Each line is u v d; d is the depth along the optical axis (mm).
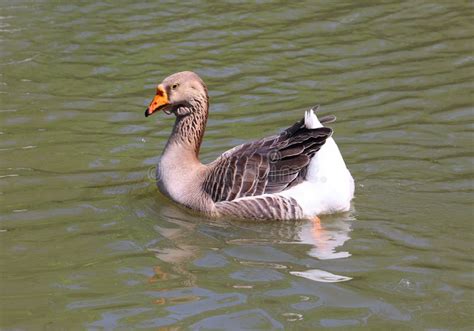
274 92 19250
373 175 15422
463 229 13445
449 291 11758
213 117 18141
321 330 10859
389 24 22953
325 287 11945
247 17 23578
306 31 22641
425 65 20438
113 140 17281
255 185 14008
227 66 20609
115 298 11758
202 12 23891
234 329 10930
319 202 13906
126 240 13508
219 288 11984
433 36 22078
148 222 14125
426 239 13203
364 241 13234
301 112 18219
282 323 11039
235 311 11352
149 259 12883
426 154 16234
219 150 16625
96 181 15609
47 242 13438
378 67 20422
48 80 20000
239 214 14023
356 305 11461
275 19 23438
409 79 19719
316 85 19578
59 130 17656
